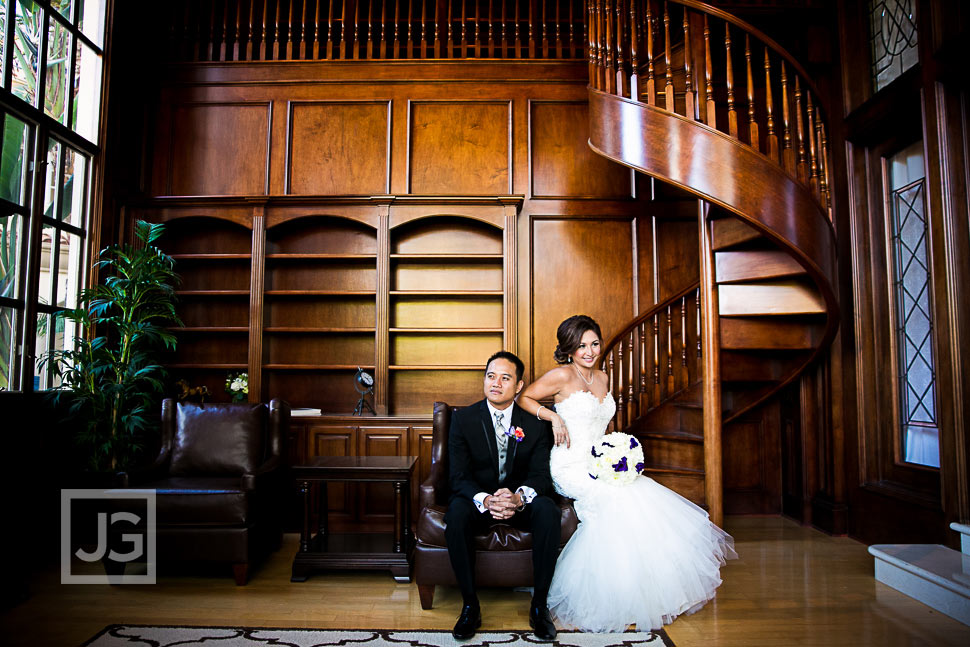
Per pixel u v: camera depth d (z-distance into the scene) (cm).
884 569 325
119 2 476
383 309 482
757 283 393
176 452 374
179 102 517
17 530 359
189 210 483
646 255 511
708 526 303
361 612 284
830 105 446
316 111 518
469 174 513
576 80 521
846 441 426
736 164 352
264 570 349
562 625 272
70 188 430
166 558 318
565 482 304
